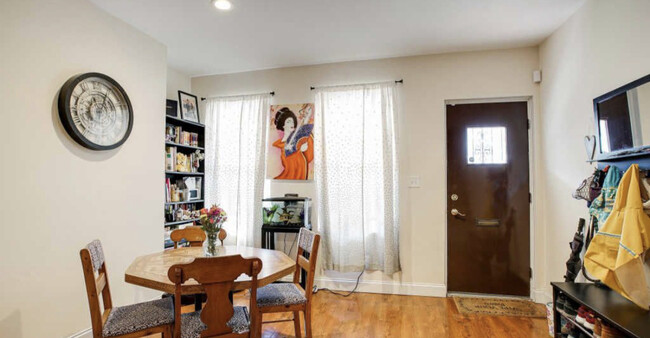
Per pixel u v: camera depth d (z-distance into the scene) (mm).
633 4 1980
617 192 1846
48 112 2109
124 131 2631
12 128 1920
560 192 2840
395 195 3428
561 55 2803
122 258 2654
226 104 3971
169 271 1510
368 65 3584
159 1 2404
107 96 2492
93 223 2416
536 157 3211
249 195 3811
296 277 2502
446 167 3426
